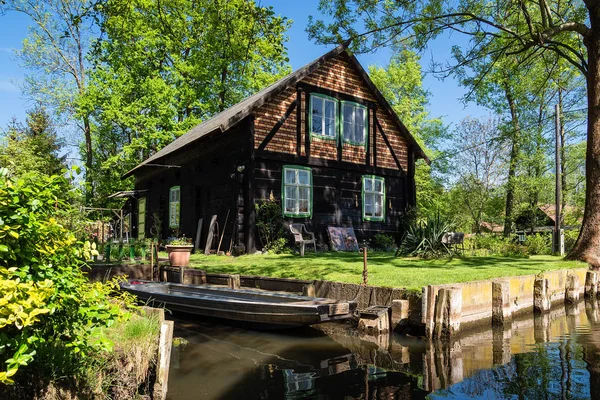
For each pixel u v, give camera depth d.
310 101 15.45
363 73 16.70
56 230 2.88
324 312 6.39
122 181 28.08
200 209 16.44
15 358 2.36
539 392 4.23
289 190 14.77
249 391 4.39
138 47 23.64
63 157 31.50
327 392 4.35
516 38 13.65
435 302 6.53
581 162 26.41
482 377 4.74
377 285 7.29
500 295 7.44
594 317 8.52
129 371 3.69
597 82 12.20
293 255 12.82
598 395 4.13
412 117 33.25
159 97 24.23
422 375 4.86
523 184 24.77
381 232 17.31
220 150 15.30
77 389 3.27
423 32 13.54
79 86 29.02
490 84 24.22
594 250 11.94
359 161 16.81
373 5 13.16
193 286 8.67
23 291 2.40
